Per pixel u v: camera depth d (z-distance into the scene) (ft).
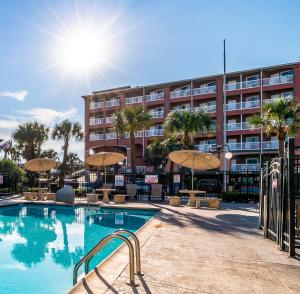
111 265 16.84
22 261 23.34
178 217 37.50
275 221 24.25
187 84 155.43
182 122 76.64
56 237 31.89
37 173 85.35
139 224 39.78
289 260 19.30
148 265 17.19
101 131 174.70
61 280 19.26
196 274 15.99
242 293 13.74
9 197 67.72
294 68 128.57
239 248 22.09
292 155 21.08
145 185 73.31
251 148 130.31
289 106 65.87
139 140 158.30
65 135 93.20
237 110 137.90
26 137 104.01
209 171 80.89
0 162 77.92
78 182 81.71
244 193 63.52
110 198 66.03
